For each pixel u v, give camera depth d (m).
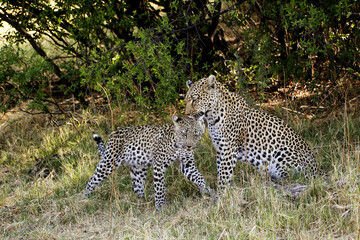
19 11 10.39
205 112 6.66
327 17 8.19
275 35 10.02
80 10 9.51
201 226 5.43
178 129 6.73
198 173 6.92
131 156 7.35
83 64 11.38
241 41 10.91
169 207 6.58
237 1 9.21
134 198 7.17
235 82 10.73
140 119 10.21
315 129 8.68
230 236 4.92
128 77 8.34
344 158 6.59
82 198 7.09
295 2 7.77
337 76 9.62
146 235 5.22
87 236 5.82
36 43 11.54
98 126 10.33
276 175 6.93
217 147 6.82
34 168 8.87
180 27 10.20
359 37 9.27
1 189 8.09
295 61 9.16
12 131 11.12
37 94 10.30
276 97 10.91
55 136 10.45
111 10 9.46
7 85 11.42
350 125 8.20
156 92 8.57
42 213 6.79
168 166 7.32
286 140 6.85
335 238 4.64
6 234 6.24
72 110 11.98
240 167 7.46
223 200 5.98
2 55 10.05
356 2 8.44
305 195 5.67
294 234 4.82
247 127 6.91
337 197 5.41
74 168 8.54
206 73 10.79
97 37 10.39
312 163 6.91
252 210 5.56
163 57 8.27
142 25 10.87
